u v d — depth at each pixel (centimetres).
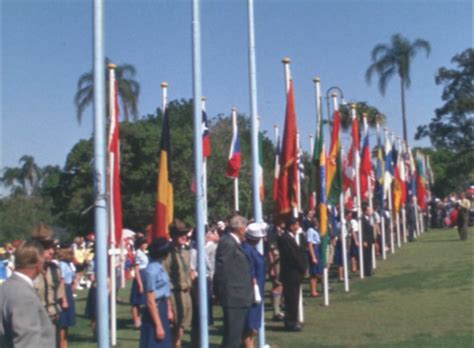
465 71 6775
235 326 892
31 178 7794
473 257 2411
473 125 6731
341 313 1488
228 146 4303
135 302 1456
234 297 891
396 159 2794
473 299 1557
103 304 650
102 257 652
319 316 1463
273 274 1438
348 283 1988
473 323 1278
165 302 813
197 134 921
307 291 1862
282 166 1305
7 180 7781
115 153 1273
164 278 815
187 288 977
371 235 2158
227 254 898
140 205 3556
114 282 1248
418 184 3866
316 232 1783
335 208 2150
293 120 1302
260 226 1011
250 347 990
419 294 1692
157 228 1094
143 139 3644
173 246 981
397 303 1580
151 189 3662
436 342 1123
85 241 2814
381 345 1123
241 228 913
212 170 3528
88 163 3981
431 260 2427
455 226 4197
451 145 6881
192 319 1078
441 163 7300
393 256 2659
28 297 482
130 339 1303
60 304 956
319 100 1573
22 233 4312
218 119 4653
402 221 3212
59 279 957
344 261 1845
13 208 4503
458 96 6812
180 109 5116
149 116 4644
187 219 3450
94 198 659
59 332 1112
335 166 1722
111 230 1260
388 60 6119
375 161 2831
